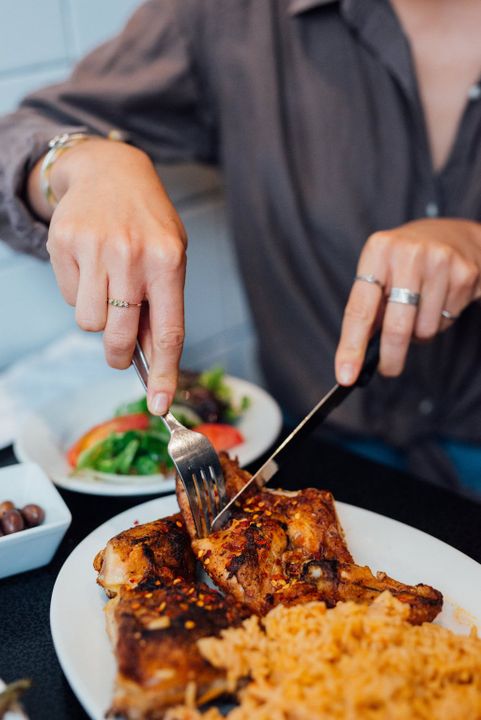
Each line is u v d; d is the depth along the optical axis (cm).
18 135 79
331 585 56
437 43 93
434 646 51
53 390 95
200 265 119
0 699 48
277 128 97
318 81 97
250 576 56
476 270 70
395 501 72
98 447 77
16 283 101
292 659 50
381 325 71
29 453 78
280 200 98
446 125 94
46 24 98
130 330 60
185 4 98
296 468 77
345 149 96
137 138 99
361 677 48
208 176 115
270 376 105
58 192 73
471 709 47
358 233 96
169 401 59
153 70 99
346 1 92
